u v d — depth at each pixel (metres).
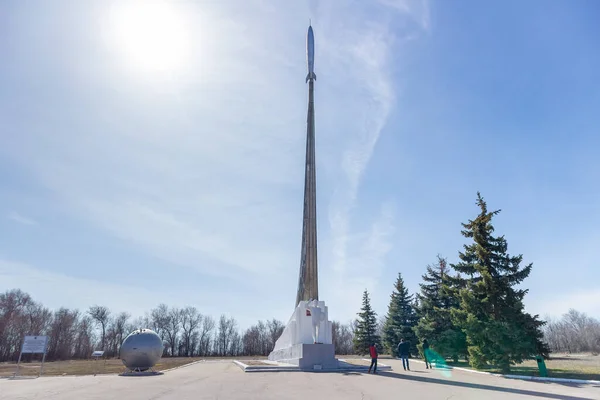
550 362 29.17
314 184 31.34
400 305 44.00
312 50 36.12
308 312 25.14
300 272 30.12
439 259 39.16
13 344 64.50
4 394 11.94
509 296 19.38
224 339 84.81
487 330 18.36
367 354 51.59
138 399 10.46
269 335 84.31
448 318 32.22
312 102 34.44
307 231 29.89
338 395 10.99
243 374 19.36
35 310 70.62
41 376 20.34
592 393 11.27
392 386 13.23
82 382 15.93
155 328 82.75
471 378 16.20
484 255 20.50
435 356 28.75
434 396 10.68
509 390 11.99
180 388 13.12
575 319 94.12
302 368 21.89
